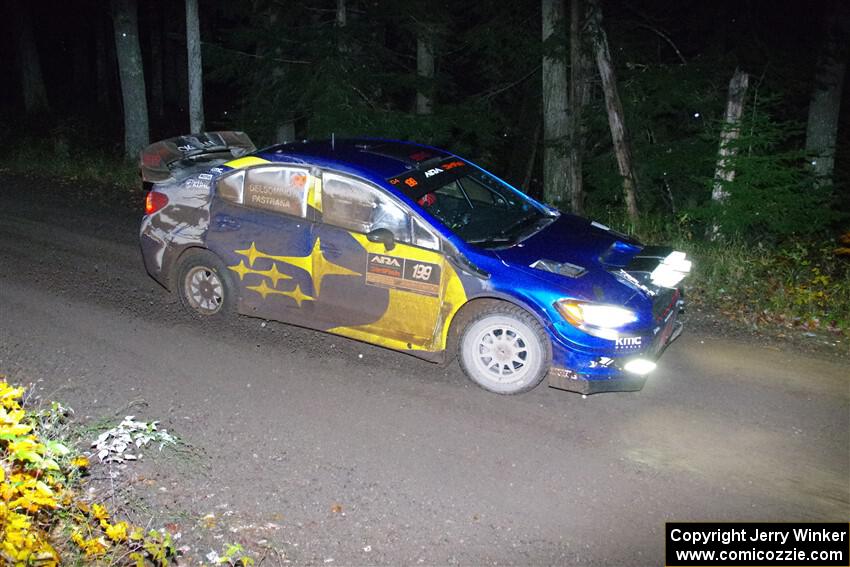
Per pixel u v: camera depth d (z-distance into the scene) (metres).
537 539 4.57
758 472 5.25
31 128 22.62
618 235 7.20
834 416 5.99
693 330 7.69
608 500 4.94
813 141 15.03
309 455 5.39
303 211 6.79
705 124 14.54
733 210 11.05
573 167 14.09
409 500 4.91
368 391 6.28
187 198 7.32
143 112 16.61
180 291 7.55
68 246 9.78
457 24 18.48
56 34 34.34
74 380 6.35
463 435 5.68
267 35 15.75
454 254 6.23
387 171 6.69
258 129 16.56
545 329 6.00
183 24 31.91
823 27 14.11
